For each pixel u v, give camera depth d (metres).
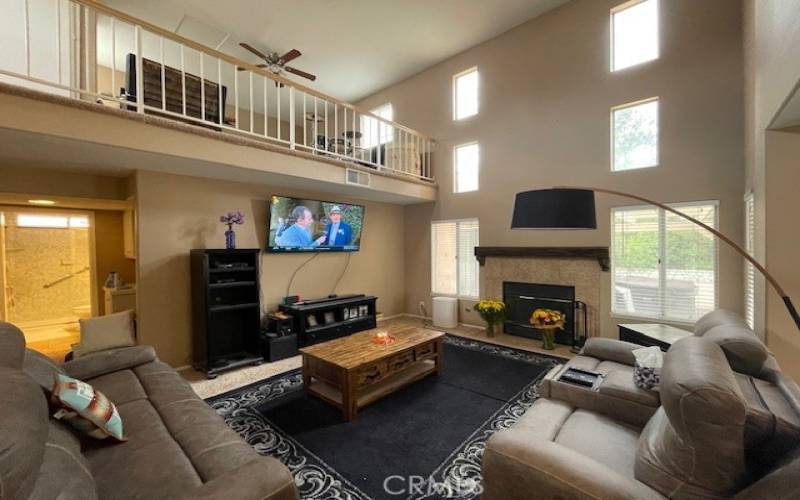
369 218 6.30
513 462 1.40
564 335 4.88
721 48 3.77
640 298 4.31
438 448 2.43
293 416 2.87
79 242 6.31
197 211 4.17
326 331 4.88
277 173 3.98
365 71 6.46
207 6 4.58
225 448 1.66
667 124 4.10
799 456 1.06
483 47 5.67
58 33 2.70
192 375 3.83
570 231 4.85
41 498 1.02
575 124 4.77
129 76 3.35
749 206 3.39
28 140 2.66
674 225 4.08
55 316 6.08
